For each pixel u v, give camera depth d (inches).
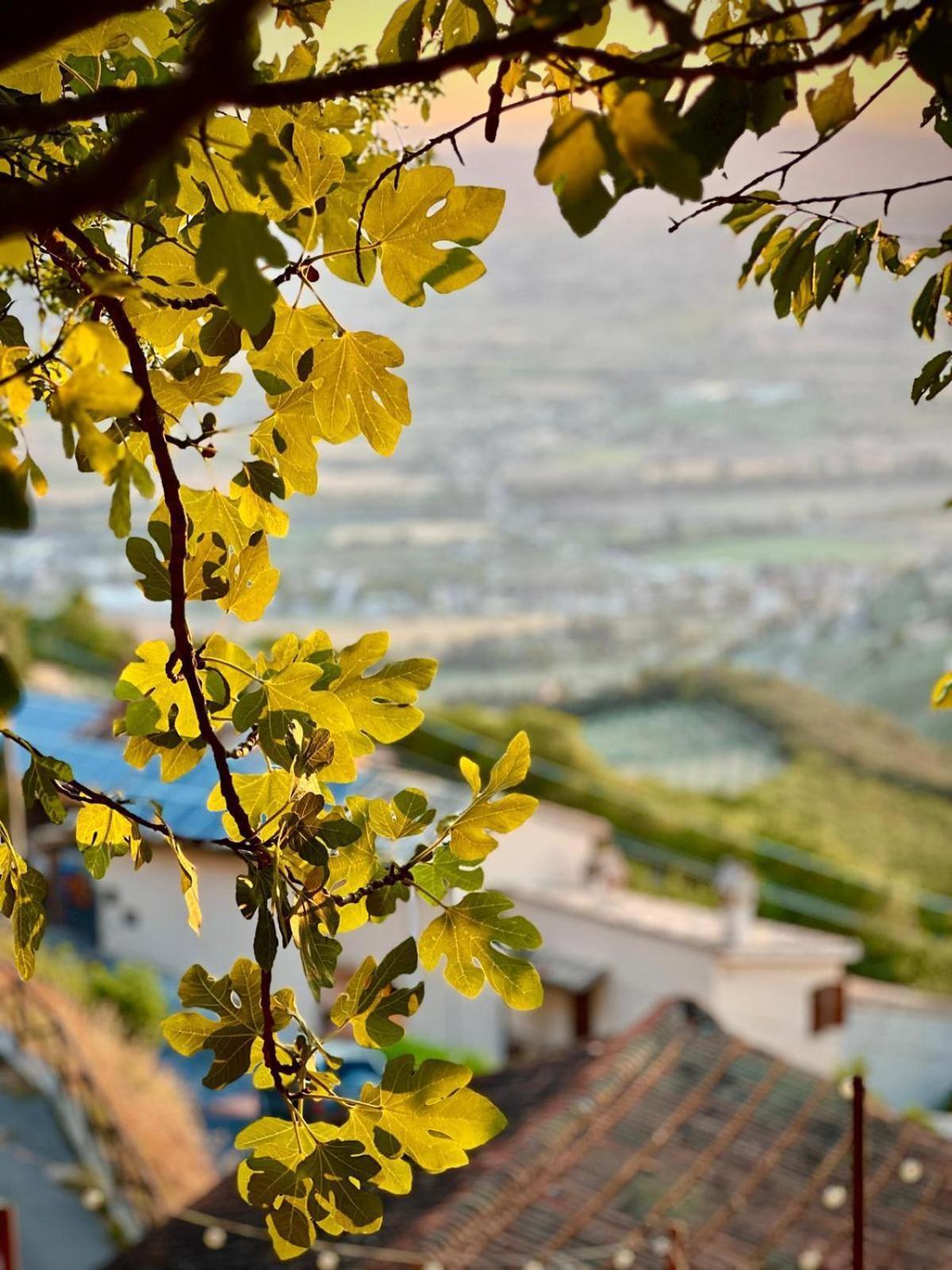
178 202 58.9
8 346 57.6
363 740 63.6
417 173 54.7
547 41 41.9
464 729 1187.3
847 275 63.4
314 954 56.7
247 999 58.8
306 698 59.5
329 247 56.1
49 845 671.8
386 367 58.7
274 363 58.7
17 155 63.1
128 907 653.9
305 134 54.6
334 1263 315.3
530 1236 328.2
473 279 56.3
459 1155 57.9
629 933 697.0
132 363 54.0
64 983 599.2
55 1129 466.0
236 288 42.3
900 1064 797.9
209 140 45.7
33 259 66.6
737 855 1117.1
